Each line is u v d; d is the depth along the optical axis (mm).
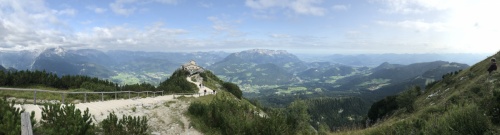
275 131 15328
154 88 58906
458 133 9984
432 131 11016
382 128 17484
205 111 20531
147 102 27156
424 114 24812
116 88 46000
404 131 13781
